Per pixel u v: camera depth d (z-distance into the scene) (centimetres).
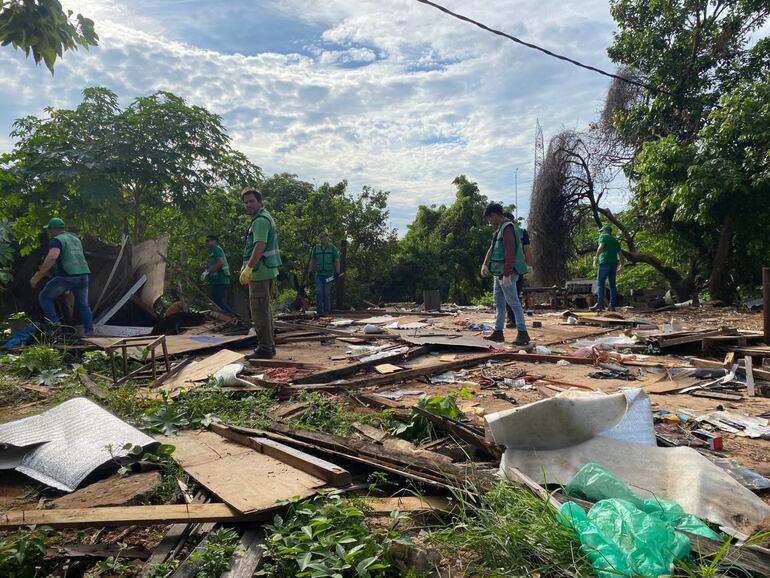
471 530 254
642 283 1944
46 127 1299
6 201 1166
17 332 834
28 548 242
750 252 1371
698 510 261
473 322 1125
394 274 2933
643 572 211
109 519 267
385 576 241
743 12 1461
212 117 1391
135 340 615
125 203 1417
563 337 884
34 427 388
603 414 349
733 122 1247
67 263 817
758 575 218
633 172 1659
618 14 1661
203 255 1709
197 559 239
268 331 700
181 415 446
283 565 237
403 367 655
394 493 306
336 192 2530
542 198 1825
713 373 586
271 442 366
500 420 346
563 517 245
